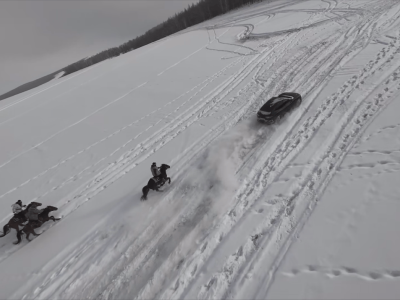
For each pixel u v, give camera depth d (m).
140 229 9.00
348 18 27.78
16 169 15.00
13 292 7.79
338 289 5.91
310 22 31.27
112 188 11.64
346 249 6.66
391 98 11.99
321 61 18.75
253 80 19.44
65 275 7.99
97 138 16.55
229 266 7.16
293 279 6.41
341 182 8.71
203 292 6.71
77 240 9.22
